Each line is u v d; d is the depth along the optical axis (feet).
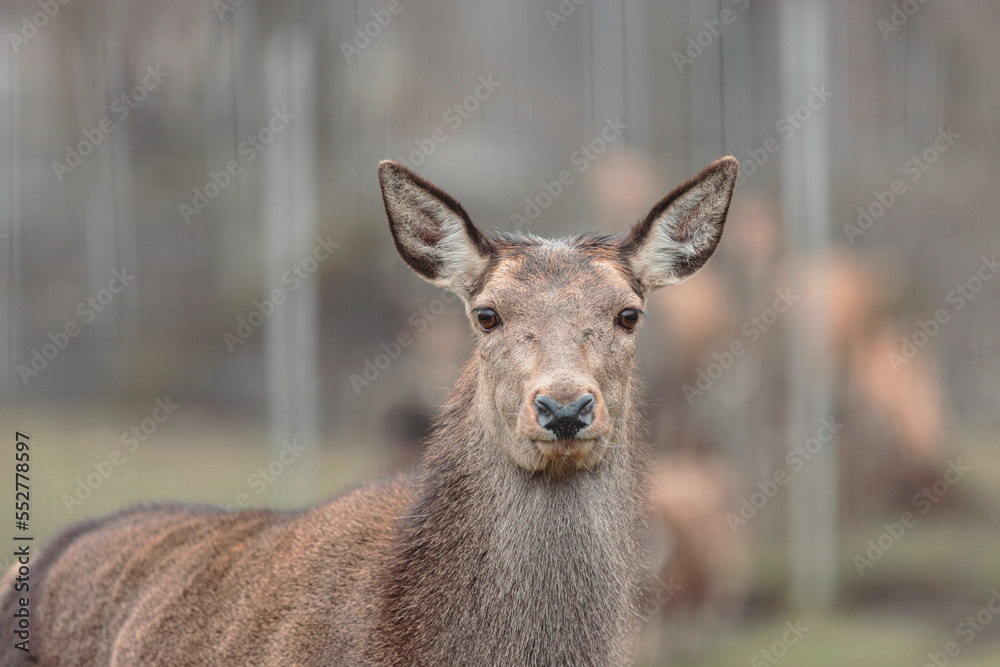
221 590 22.07
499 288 19.77
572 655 18.93
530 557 18.93
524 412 18.28
